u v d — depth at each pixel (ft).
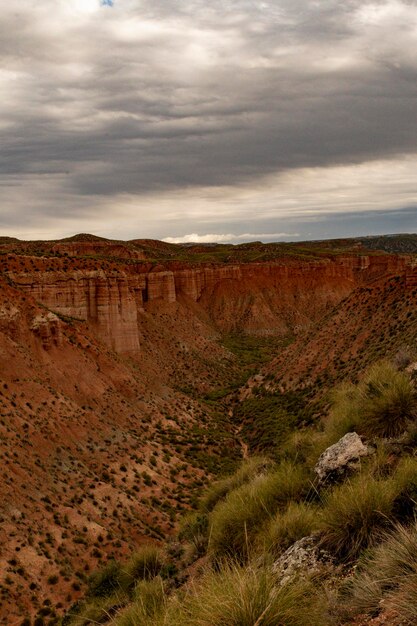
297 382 236.22
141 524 127.34
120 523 123.24
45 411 154.61
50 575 91.81
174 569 43.96
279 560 24.32
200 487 161.99
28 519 103.60
